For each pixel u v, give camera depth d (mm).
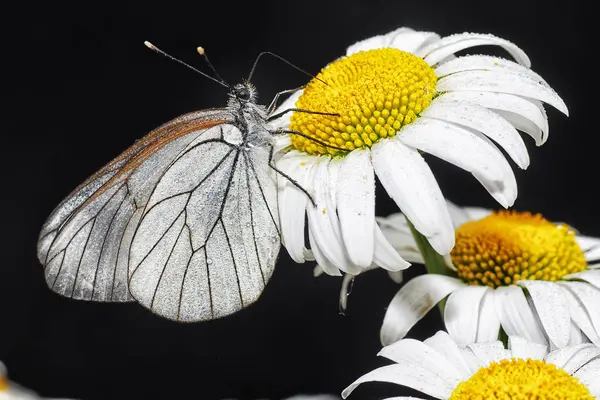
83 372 407
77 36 435
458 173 406
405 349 297
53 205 426
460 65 306
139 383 407
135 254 305
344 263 298
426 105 302
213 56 427
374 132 301
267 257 303
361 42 323
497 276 315
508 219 324
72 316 410
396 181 296
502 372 286
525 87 300
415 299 315
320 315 404
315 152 304
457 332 307
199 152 302
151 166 306
